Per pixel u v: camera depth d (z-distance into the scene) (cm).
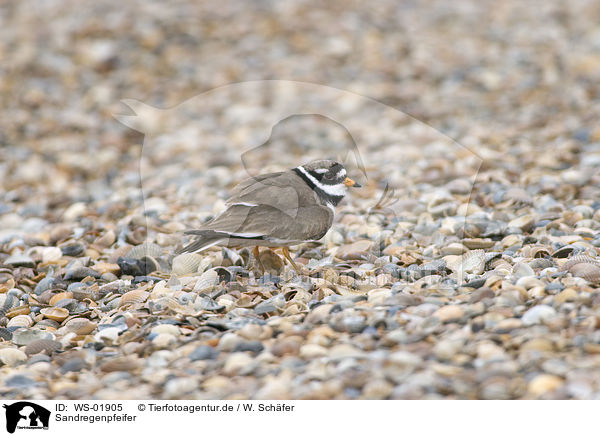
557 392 933
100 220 1919
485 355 1005
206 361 1075
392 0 4169
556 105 2836
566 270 1292
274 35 3650
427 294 1244
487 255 1445
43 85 3166
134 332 1186
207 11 3878
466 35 3722
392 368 994
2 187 2348
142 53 3425
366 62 3397
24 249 1744
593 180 1955
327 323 1150
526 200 1783
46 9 3850
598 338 1013
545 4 4100
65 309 1312
